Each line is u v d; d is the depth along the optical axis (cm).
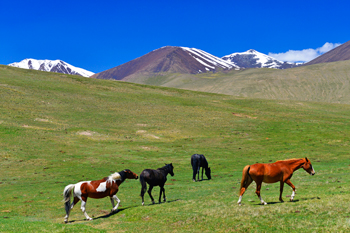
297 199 1455
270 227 1094
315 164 3203
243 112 7519
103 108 6750
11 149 3606
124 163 3469
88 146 4141
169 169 1844
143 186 1692
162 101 8181
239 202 1422
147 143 4584
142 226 1297
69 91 7981
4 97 6281
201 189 2191
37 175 2847
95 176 2877
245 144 4697
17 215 1650
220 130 5644
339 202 1273
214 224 1201
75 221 1498
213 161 3706
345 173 2323
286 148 4409
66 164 3300
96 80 10306
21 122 4859
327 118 7062
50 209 1811
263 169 1398
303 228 1045
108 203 1956
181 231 1174
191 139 4969
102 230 1266
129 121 5916
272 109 8238
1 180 2642
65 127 5003
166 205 1603
